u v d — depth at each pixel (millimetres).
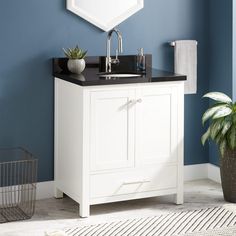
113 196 5590
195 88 6258
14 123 5797
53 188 5973
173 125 5695
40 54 5797
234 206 5789
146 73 5785
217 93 5824
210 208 5742
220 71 6238
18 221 5480
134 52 6086
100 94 5434
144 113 5590
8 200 5812
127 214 5617
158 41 6152
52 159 5949
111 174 5559
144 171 5656
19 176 5844
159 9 6113
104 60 5914
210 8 6266
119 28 6000
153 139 5652
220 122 5688
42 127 5879
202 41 6297
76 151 5547
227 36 6125
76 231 5289
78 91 5453
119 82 5457
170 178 5754
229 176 5812
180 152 5754
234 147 5719
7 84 5738
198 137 6414
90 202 5531
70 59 5730
